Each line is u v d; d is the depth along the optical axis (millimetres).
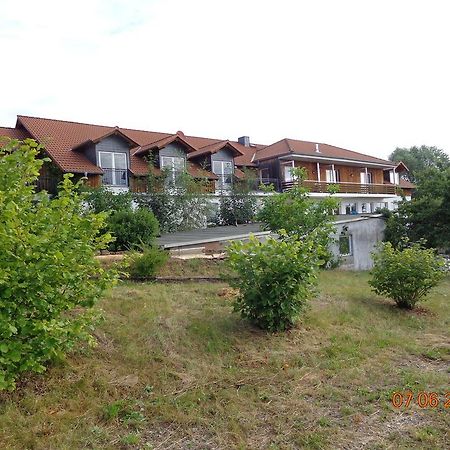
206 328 6469
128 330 6051
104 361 5227
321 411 4523
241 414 4367
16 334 3779
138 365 5242
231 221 24734
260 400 4719
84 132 26516
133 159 25359
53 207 4449
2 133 23516
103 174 23188
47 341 3783
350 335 6996
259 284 6543
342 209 34750
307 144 35875
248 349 6062
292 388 5027
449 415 4449
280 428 4145
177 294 8344
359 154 39562
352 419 4355
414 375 5523
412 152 67062
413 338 7258
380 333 7328
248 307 6688
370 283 9664
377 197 37406
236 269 6660
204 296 8383
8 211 3738
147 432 4020
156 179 21938
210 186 24984
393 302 9898
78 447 3693
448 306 9977
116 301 7234
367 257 20422
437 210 19734
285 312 6551
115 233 13125
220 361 5633
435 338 7305
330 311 8180
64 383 4621
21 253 3803
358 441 3945
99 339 5680
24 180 4711
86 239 4500
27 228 3953
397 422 4312
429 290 10461
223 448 3812
